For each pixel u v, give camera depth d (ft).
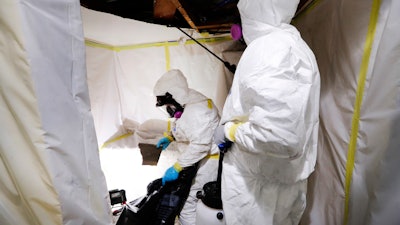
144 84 8.54
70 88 1.97
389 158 2.16
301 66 2.51
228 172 3.35
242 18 3.14
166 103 4.75
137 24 5.27
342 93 3.11
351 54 2.91
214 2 4.40
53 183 1.81
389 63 2.11
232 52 7.53
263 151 2.45
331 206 3.43
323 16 3.70
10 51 1.61
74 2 1.97
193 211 4.82
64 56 1.89
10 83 1.67
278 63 2.32
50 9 1.75
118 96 8.58
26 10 1.56
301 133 2.29
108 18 4.75
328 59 3.53
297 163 2.81
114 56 8.24
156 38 7.16
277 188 3.05
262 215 3.05
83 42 2.09
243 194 3.16
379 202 2.25
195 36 7.02
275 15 2.79
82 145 2.09
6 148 1.81
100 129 7.55
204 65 7.84
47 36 1.72
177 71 4.67
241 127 2.69
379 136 2.35
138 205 4.19
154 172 6.56
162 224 4.26
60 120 1.86
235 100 3.06
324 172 3.62
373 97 2.39
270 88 2.24
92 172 2.22
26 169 1.85
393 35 2.05
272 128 2.21
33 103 1.68
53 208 1.89
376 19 2.49
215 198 3.65
